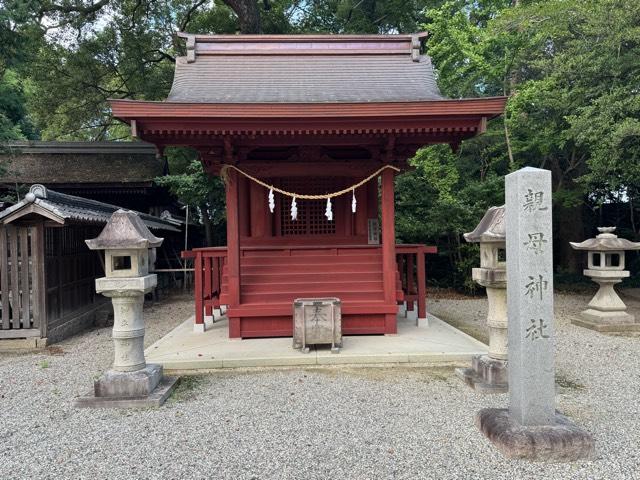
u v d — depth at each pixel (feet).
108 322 35.86
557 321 33.47
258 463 12.20
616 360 22.56
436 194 46.96
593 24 35.17
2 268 27.02
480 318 34.94
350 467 11.93
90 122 77.82
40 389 18.95
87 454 12.92
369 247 28.43
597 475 11.45
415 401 16.63
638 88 33.63
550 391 13.00
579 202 46.96
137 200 60.59
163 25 67.15
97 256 37.22
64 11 59.88
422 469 11.78
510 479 11.30
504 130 46.50
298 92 25.50
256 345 24.07
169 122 22.00
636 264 56.18
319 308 22.48
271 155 29.78
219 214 64.75
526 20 39.55
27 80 71.20
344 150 30.01
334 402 16.63
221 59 28.89
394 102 21.97
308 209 31.01
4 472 12.02
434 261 53.16
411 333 26.66
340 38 30.25
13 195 54.34
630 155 34.53
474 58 42.27
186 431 14.34
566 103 38.27
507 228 13.84
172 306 45.03
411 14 73.10
